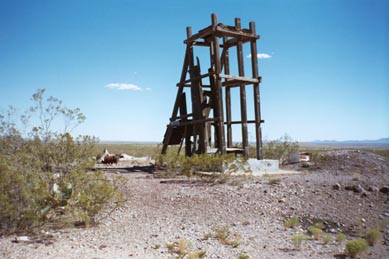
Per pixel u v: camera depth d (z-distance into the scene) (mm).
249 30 16891
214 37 15641
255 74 16938
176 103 18094
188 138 17734
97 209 7871
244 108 16938
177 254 6289
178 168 14211
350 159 17203
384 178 13461
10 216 6754
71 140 9688
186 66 17797
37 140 9469
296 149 20109
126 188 11227
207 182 12688
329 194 10758
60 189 7785
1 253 5605
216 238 7328
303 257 6551
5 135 10898
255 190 11242
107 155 20922
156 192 10977
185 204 9812
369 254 6961
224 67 18562
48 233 6891
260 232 7953
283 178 13305
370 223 8820
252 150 20359
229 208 9570
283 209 9602
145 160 23219
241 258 6172
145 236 7227
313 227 8172
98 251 6098
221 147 15398
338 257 6676
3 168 6824
